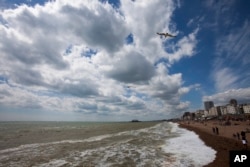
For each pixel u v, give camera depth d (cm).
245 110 18175
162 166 1744
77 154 2419
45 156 2322
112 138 4334
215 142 2981
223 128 6097
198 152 2317
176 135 4906
